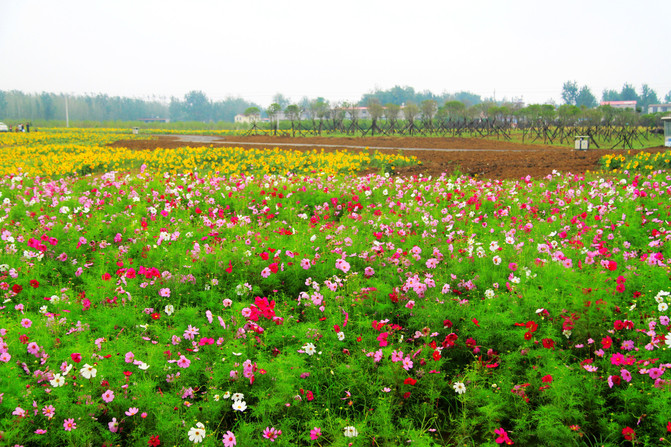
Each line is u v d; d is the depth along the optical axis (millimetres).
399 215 8188
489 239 6656
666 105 138750
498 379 3799
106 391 3301
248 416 3619
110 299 4676
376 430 3439
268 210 8500
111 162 17406
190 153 20812
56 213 7887
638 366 3619
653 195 8812
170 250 6043
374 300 4875
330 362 4020
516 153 23750
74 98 152500
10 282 5066
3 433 2889
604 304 4168
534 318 4367
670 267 4914
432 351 4098
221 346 4055
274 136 49688
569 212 8312
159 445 3137
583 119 43750
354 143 35812
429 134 51281
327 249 6098
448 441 3445
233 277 5457
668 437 3172
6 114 139125
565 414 3363
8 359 3426
